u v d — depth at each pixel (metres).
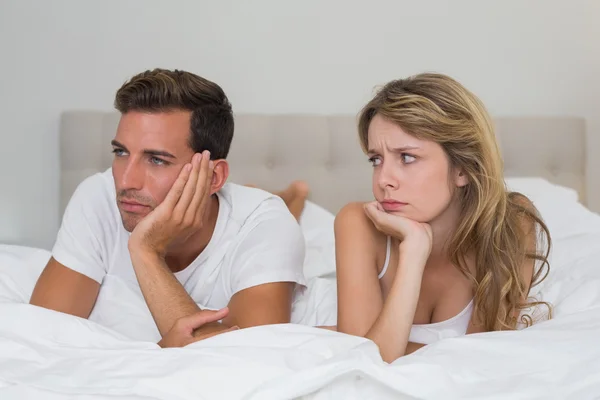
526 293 1.34
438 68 2.62
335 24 2.52
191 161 1.28
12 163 2.34
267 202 1.43
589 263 1.58
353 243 1.28
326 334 1.02
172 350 0.97
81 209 1.39
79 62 2.36
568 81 2.72
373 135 1.19
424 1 2.59
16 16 2.32
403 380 0.86
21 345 1.01
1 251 1.75
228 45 2.45
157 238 1.25
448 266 1.31
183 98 1.25
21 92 2.33
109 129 2.28
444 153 1.18
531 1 2.67
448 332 1.31
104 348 1.06
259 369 0.90
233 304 1.29
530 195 2.18
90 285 1.36
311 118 2.40
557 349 0.99
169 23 2.40
